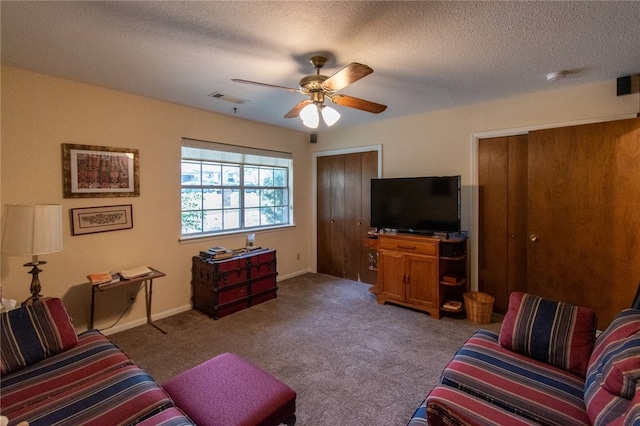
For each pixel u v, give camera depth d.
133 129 3.16
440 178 3.47
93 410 1.36
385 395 2.07
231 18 1.79
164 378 2.28
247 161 4.34
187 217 3.75
